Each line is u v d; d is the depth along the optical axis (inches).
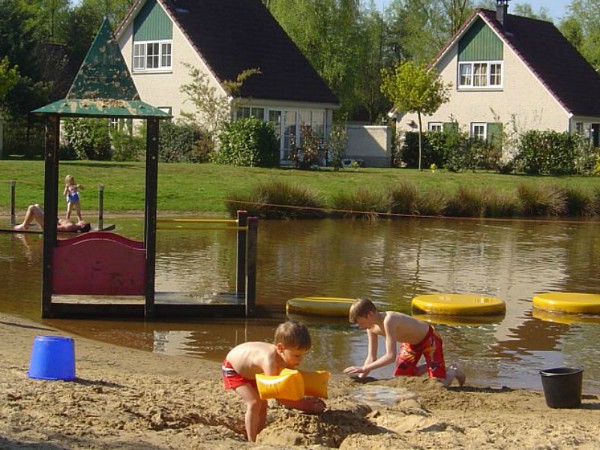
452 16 2807.6
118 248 522.6
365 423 306.3
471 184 1380.4
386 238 936.3
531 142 1745.8
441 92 1795.0
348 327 512.7
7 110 1813.5
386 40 3189.0
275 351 297.9
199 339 478.6
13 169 1222.9
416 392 376.8
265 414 305.0
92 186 1149.7
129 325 506.9
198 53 1707.7
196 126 1612.9
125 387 344.2
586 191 1277.1
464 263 774.5
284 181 1158.3
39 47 2210.9
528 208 1234.0
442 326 524.4
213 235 914.7
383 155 1884.8
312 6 2479.1
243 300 551.5
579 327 526.3
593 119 1948.8
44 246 517.3
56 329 489.4
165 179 1226.0
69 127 1611.7
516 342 488.4
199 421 303.7
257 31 1836.9
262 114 1720.0
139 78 1807.3
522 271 739.4
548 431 307.3
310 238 919.0
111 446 255.0
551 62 1988.2
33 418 279.3
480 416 335.9
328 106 1829.5
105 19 527.2
